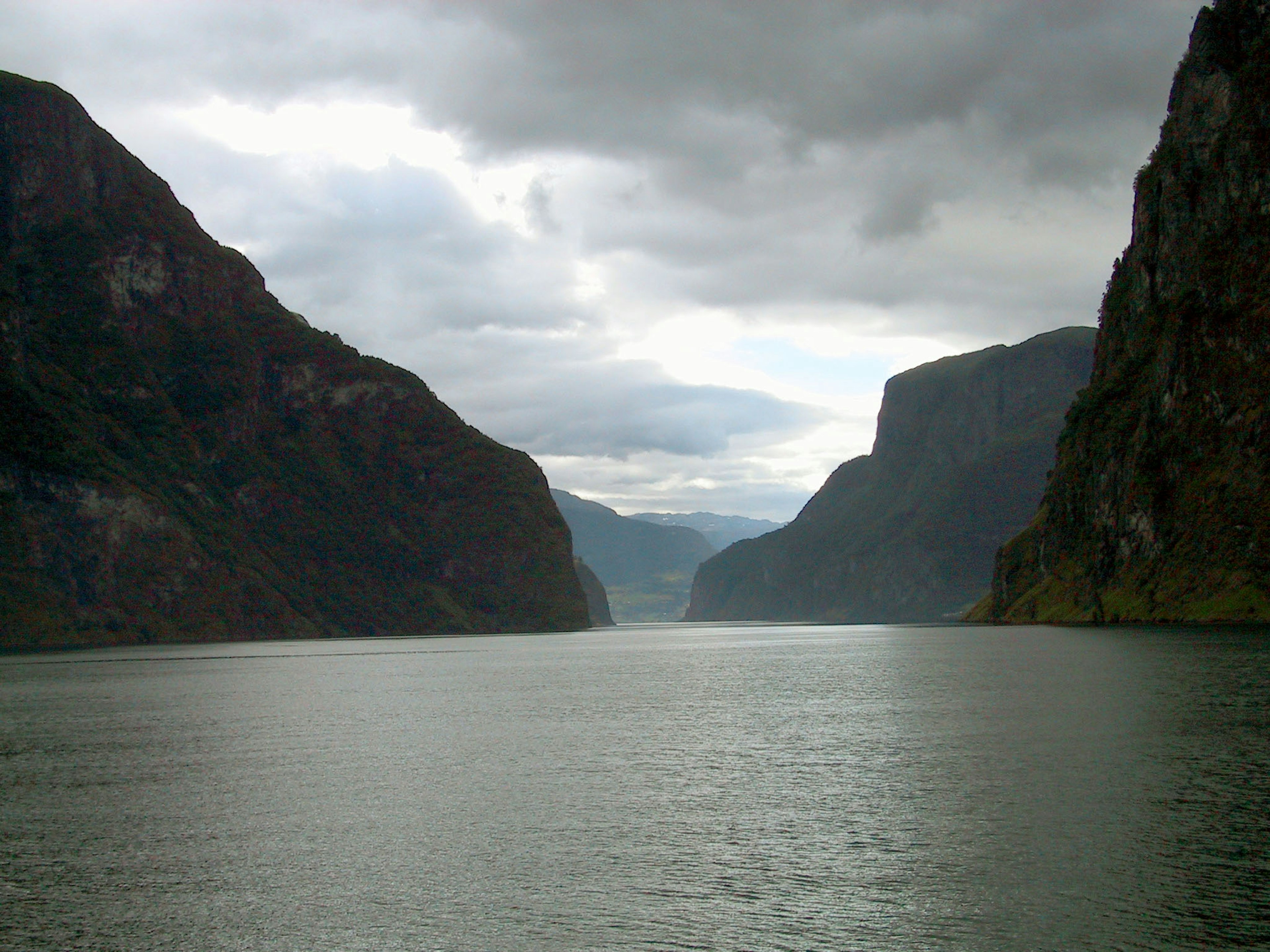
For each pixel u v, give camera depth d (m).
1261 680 92.38
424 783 61.78
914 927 37.03
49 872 45.31
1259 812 48.38
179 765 69.06
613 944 36.47
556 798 56.84
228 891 42.59
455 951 36.34
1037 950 34.81
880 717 85.75
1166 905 37.94
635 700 106.50
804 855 45.19
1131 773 56.88
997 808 50.84
